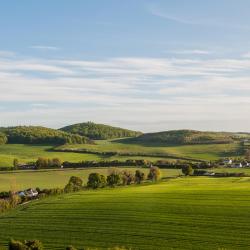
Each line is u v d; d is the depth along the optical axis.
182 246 64.50
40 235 73.44
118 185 142.12
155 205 92.31
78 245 67.19
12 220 85.44
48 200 108.25
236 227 72.88
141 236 70.25
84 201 101.31
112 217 83.44
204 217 80.19
